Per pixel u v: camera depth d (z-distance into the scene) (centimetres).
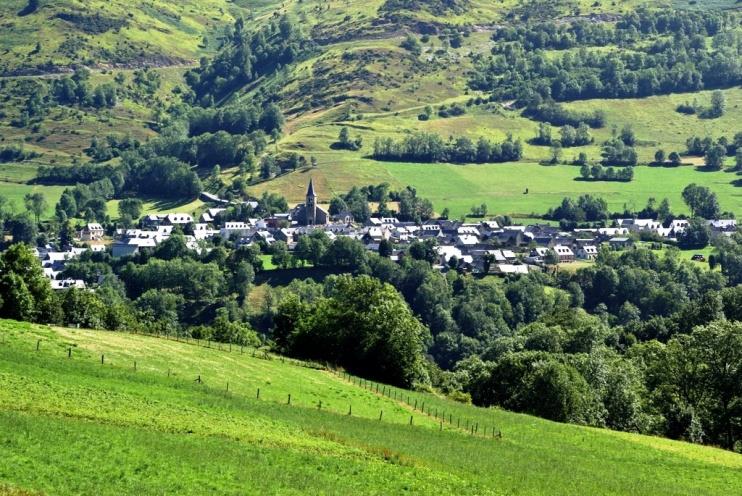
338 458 18738
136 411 19450
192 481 15875
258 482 16312
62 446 16350
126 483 15312
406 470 18788
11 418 17125
